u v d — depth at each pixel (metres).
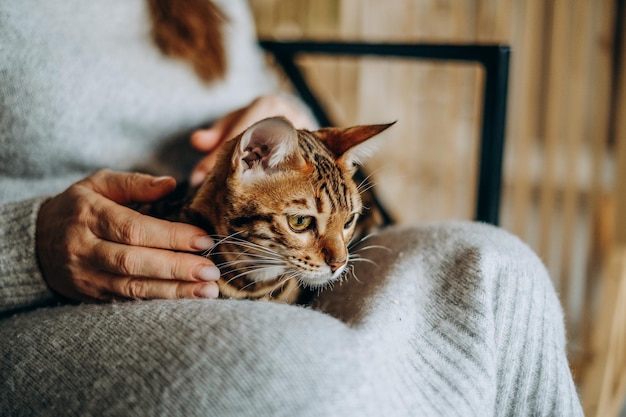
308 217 1.01
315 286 1.06
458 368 0.79
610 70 2.13
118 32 1.20
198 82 1.31
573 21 2.15
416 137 2.55
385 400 0.66
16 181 1.12
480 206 1.27
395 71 2.51
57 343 0.74
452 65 2.40
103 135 1.17
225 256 0.96
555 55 2.18
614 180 2.04
